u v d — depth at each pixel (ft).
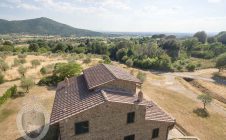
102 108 70.54
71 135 69.46
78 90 89.40
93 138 72.79
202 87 222.69
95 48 453.99
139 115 77.87
